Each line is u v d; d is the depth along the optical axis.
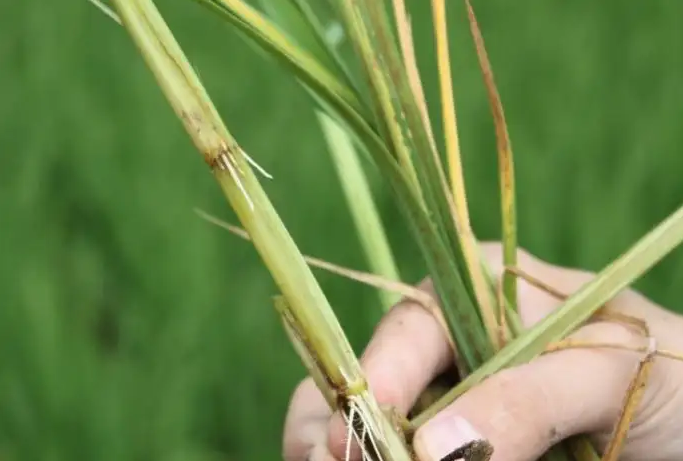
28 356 0.60
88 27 0.83
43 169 0.73
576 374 0.41
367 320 0.62
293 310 0.35
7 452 0.59
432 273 0.40
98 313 0.66
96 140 0.73
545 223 0.66
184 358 0.61
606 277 0.39
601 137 0.71
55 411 0.59
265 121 0.74
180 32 0.82
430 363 0.43
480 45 0.39
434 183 0.39
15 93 0.79
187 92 0.34
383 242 0.44
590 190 0.67
